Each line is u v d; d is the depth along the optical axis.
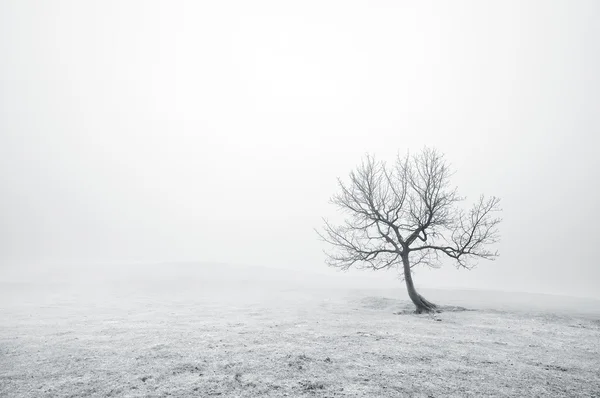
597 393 5.90
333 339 10.30
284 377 6.46
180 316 17.44
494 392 5.82
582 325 15.44
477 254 18.64
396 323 14.09
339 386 5.97
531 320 15.93
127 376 6.58
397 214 19.84
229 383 6.11
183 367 7.16
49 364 7.52
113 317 17.09
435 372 6.91
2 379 6.47
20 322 15.20
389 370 6.98
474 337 11.17
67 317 17.11
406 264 19.66
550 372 7.18
